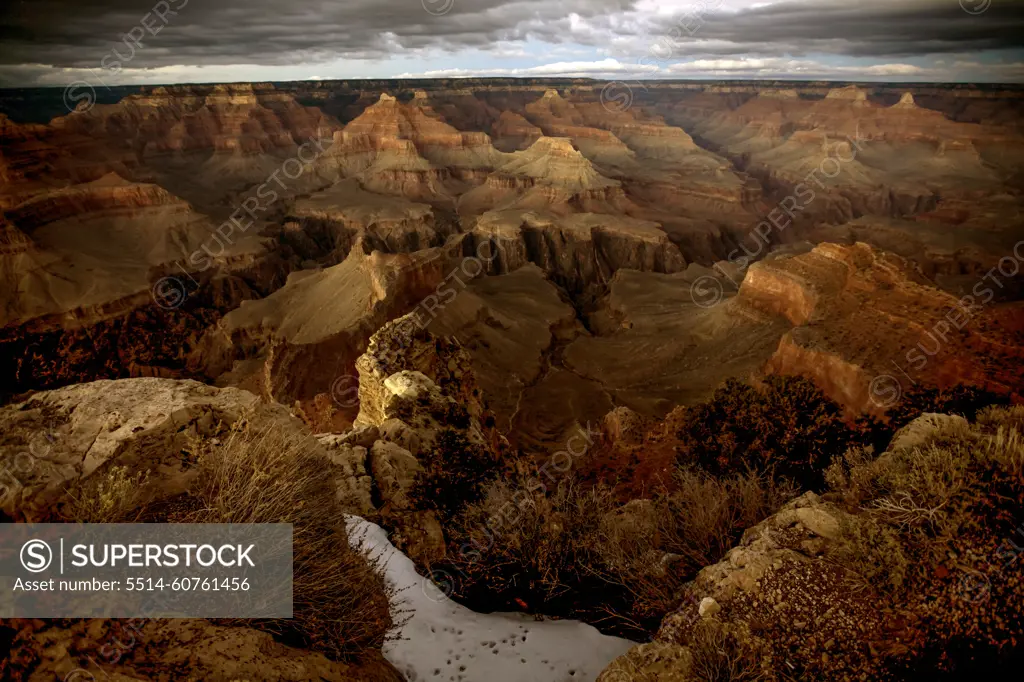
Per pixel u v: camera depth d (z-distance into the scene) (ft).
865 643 16.84
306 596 16.89
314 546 17.75
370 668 17.87
